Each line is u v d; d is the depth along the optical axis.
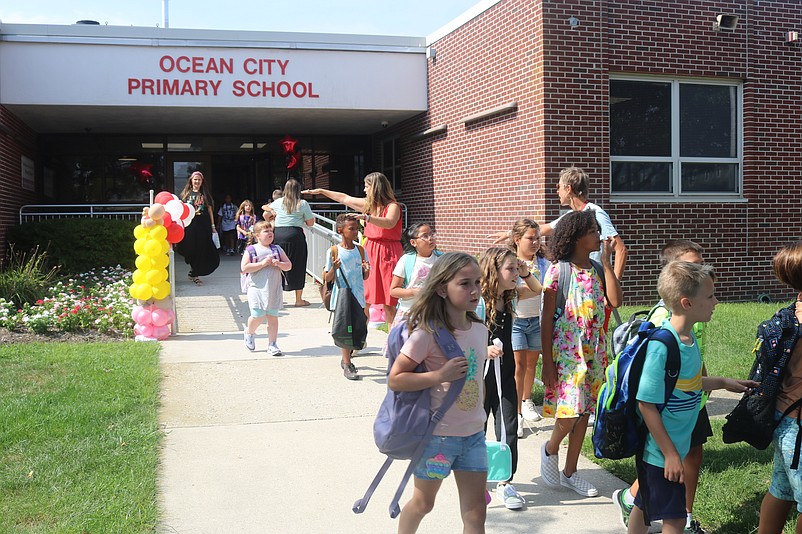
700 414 4.05
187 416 6.26
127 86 14.66
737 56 12.77
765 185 13.03
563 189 6.27
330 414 6.36
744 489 4.59
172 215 9.48
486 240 13.64
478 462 3.47
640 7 12.16
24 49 14.26
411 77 15.82
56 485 4.56
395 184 18.12
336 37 15.44
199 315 10.98
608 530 4.22
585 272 4.64
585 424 4.72
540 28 11.69
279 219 11.62
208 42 14.92
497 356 4.30
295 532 4.17
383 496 4.68
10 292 11.09
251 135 19.94
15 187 15.56
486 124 13.50
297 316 11.09
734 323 9.55
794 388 3.56
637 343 3.54
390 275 8.20
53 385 6.68
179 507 4.46
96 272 14.45
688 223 12.53
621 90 12.32
